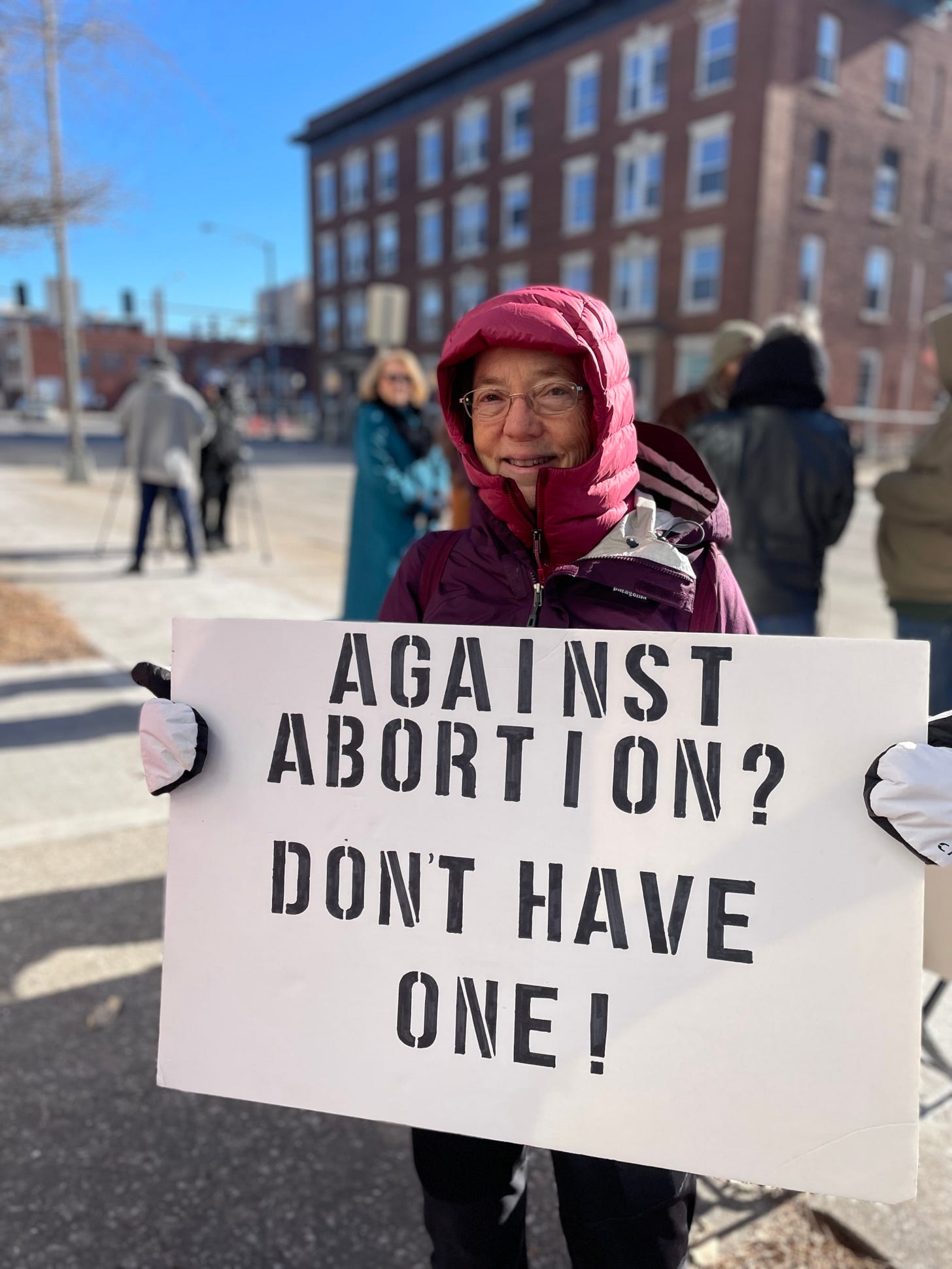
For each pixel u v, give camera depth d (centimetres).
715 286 2414
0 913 278
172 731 130
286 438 4456
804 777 118
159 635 589
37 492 1450
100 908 282
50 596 696
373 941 132
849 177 2439
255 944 136
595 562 133
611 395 127
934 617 254
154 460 778
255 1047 135
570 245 2802
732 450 279
